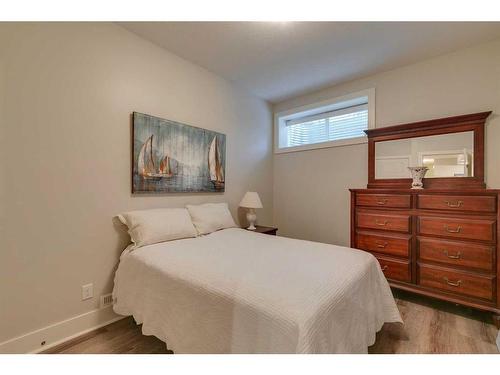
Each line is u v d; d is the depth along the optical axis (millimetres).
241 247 1918
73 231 1788
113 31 2020
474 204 1963
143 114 2199
